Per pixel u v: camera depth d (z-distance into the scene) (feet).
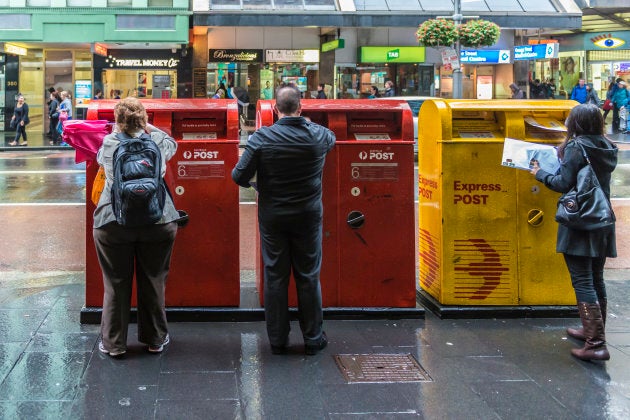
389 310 18.28
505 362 15.33
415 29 90.38
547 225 18.53
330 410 12.76
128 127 14.52
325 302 18.21
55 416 12.30
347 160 17.87
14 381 13.80
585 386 13.99
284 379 14.20
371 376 14.43
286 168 14.67
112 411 12.55
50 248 28.09
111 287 14.99
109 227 14.44
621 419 12.50
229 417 12.41
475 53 89.66
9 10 80.74
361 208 18.03
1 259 26.18
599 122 15.30
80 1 81.71
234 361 15.19
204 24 81.25
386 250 18.20
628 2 89.20
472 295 18.60
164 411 12.59
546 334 17.28
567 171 15.08
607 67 111.34
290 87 15.02
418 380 14.24
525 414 12.69
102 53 81.20
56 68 87.66
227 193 17.70
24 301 19.47
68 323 17.43
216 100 17.97
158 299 15.39
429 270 19.75
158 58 87.97
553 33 113.60
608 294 20.98
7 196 40.68
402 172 18.03
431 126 19.02
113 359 15.12
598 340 15.39
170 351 15.71
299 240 15.29
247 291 19.77
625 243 29.78
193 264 17.85
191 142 17.49
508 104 18.43
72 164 57.00
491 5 85.61
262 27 87.45
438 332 17.35
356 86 90.84
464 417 12.55
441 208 18.38
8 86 86.69
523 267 18.60
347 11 81.61
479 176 18.28
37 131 88.28
